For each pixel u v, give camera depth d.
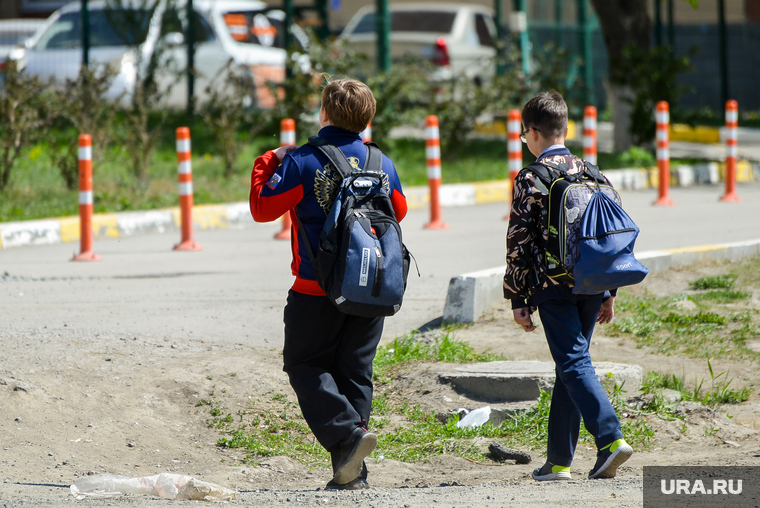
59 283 30.47
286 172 14.44
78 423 18.89
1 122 48.53
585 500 13.52
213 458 18.47
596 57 91.19
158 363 21.73
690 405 20.17
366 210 14.30
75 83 49.16
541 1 81.62
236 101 55.69
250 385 21.11
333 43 58.69
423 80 61.09
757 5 114.69
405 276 14.68
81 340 23.00
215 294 28.83
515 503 13.38
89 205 35.38
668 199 49.12
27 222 39.62
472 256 35.19
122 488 15.65
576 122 82.06
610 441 15.18
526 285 15.59
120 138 55.28
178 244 38.06
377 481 17.33
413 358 23.11
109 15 64.75
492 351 23.92
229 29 73.19
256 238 41.34
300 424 20.12
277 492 15.41
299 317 14.86
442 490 14.82
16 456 17.39
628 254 14.73
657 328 25.61
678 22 108.56
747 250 34.06
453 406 21.03
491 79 72.62
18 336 23.08
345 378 15.23
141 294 28.77
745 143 79.88
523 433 19.98
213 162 56.62
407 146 64.62
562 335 15.41
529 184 15.26
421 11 81.50
